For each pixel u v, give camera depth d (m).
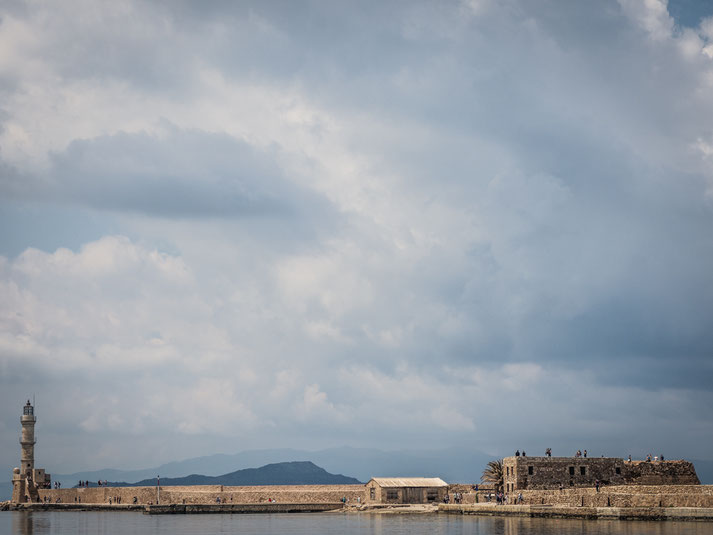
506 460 154.75
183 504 183.88
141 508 193.38
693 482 152.50
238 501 190.25
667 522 113.12
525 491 144.38
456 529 120.88
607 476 151.62
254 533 122.06
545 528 112.69
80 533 126.12
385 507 179.62
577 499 129.38
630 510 117.75
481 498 168.25
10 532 129.25
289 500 190.62
